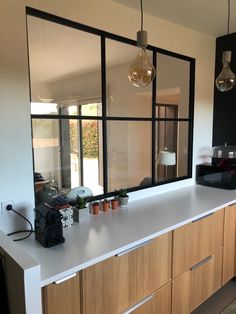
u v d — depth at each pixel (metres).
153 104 2.74
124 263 1.53
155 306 1.75
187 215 2.02
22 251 1.24
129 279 1.57
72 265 1.30
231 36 3.00
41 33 2.08
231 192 2.75
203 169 3.06
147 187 2.62
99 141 2.51
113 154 3.57
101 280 1.43
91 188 2.40
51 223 1.51
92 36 2.23
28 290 1.10
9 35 1.61
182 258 1.93
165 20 2.56
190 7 2.28
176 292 1.90
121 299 1.54
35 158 2.19
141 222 1.88
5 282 1.30
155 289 1.74
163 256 1.78
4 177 1.65
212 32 2.93
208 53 3.07
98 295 1.42
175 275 1.88
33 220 1.79
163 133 3.46
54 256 1.40
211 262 2.23
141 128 3.59
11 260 1.20
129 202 2.41
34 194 1.80
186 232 1.94
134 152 3.69
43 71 2.17
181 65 3.05
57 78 2.28
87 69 2.54
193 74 2.94
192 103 2.99
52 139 2.31
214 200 2.44
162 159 2.90
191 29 2.81
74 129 2.47
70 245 1.53
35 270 1.11
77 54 2.45
